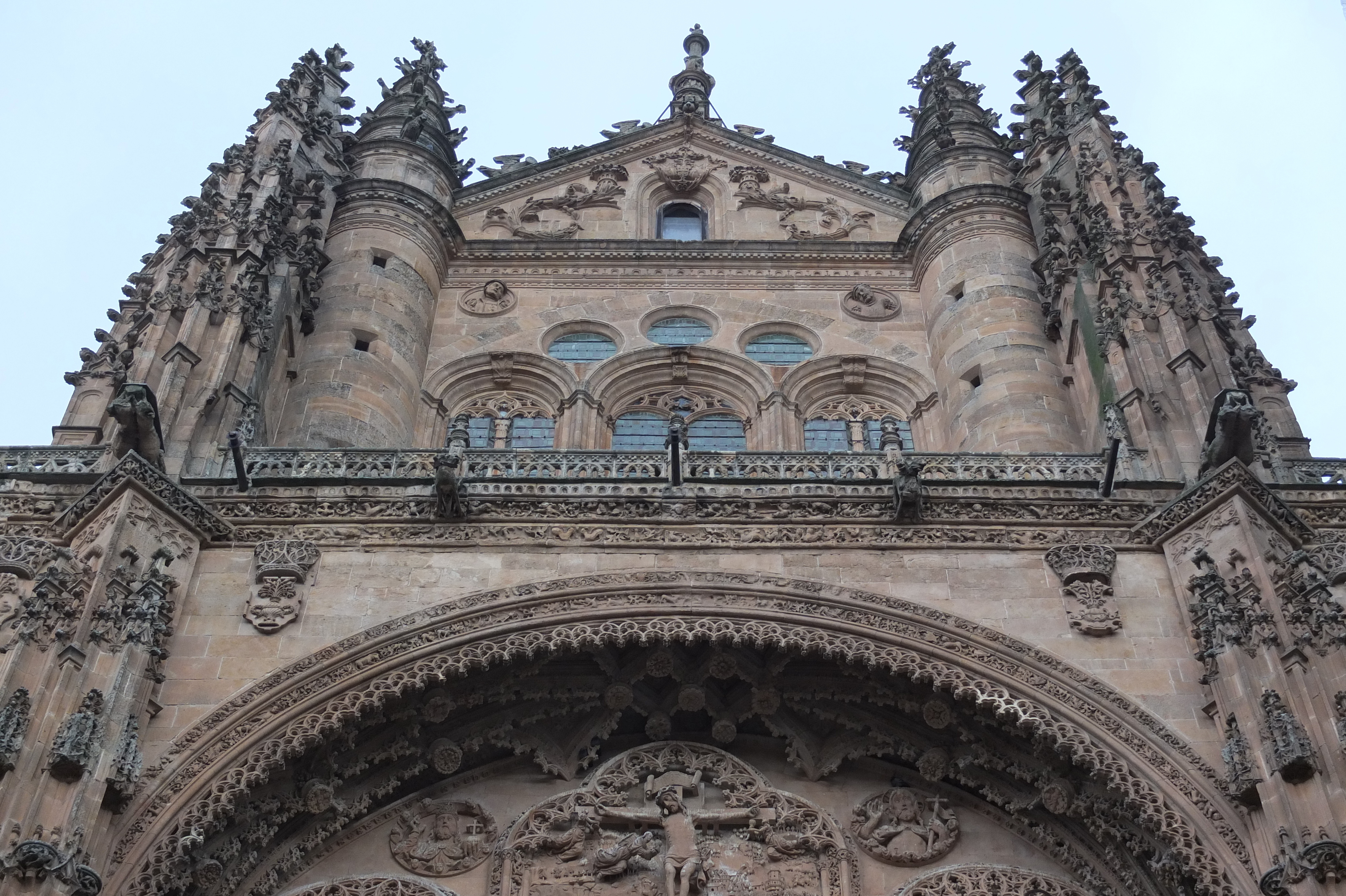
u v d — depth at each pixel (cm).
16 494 3027
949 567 3025
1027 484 3158
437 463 3073
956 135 4759
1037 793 2855
